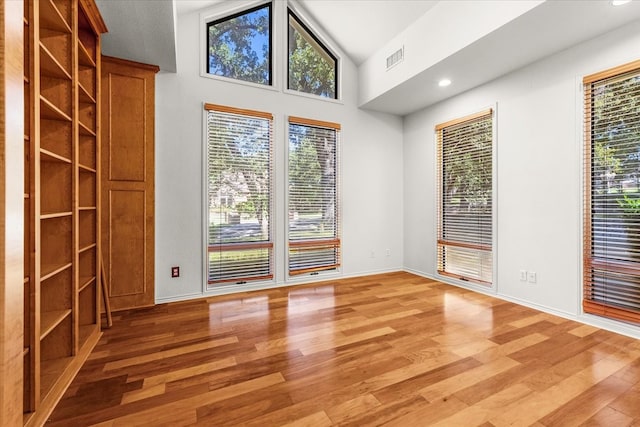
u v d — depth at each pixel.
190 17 3.43
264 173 3.84
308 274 4.17
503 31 2.50
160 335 2.46
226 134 3.62
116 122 2.99
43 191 1.90
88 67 2.45
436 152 4.30
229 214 3.64
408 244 4.86
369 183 4.64
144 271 3.13
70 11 1.95
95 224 2.47
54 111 1.75
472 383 1.79
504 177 3.38
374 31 3.77
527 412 1.54
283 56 3.96
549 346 2.26
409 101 4.23
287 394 1.69
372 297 3.48
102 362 2.04
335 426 1.45
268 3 3.92
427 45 3.20
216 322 2.73
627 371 1.91
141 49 2.83
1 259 1.12
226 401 1.63
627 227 2.44
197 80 3.46
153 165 3.15
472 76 3.39
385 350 2.21
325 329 2.58
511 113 3.29
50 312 1.88
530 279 3.13
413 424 1.46
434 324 2.69
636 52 2.35
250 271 3.78
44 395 1.55
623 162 2.46
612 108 2.52
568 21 2.36
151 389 1.74
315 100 4.19
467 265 3.89
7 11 1.15
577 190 2.74
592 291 2.67
